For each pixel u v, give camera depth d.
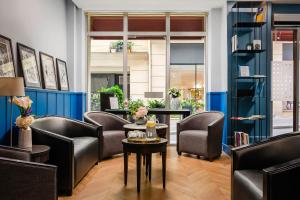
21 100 2.97
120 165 4.48
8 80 2.74
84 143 3.87
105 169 4.22
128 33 6.59
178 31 6.68
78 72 6.32
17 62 3.80
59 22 5.62
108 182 3.59
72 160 3.15
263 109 5.93
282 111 6.56
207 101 6.61
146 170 3.83
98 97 6.86
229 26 5.91
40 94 4.35
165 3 5.97
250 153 2.51
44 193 2.03
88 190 3.29
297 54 6.02
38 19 4.55
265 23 5.66
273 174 1.77
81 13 6.31
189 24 6.72
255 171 2.43
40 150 2.87
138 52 6.88
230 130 5.89
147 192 3.21
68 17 6.10
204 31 6.63
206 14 6.61
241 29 5.91
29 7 4.20
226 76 5.89
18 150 2.47
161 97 6.17
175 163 4.65
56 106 5.06
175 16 6.70
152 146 3.19
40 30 4.63
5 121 3.34
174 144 6.40
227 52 5.89
